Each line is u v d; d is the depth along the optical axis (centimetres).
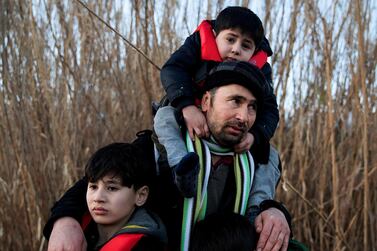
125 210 134
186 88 144
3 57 281
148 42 308
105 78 321
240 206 140
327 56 268
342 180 296
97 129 311
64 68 299
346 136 306
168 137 139
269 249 132
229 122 135
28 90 288
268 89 141
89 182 136
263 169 149
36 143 286
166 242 135
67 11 312
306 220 299
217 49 152
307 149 301
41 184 281
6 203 279
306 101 315
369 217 294
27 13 287
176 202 140
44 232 141
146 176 138
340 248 277
